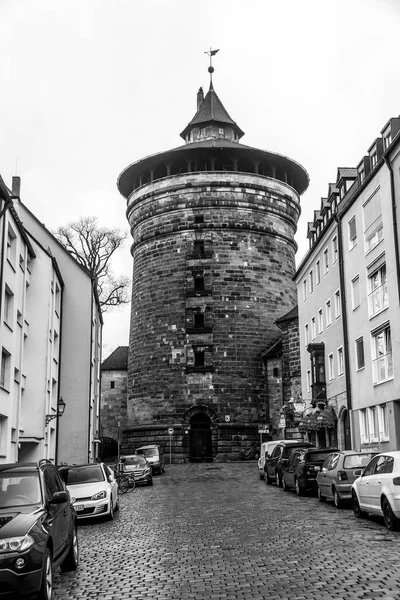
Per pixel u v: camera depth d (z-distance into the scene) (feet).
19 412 91.20
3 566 26.91
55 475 38.14
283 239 195.00
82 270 131.44
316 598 28.12
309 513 60.59
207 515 62.18
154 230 191.21
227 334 180.55
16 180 128.06
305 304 144.25
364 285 99.81
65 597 30.66
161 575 34.65
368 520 53.78
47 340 104.68
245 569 35.19
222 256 185.16
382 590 28.99
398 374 85.76
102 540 49.49
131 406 186.50
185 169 195.83
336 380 117.19
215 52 225.76
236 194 188.24
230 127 210.59
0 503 32.12
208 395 176.55
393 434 87.40
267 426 161.99
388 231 89.15
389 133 92.63
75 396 126.72
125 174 200.64
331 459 69.41
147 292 189.37
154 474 136.67
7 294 87.10
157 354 182.70
